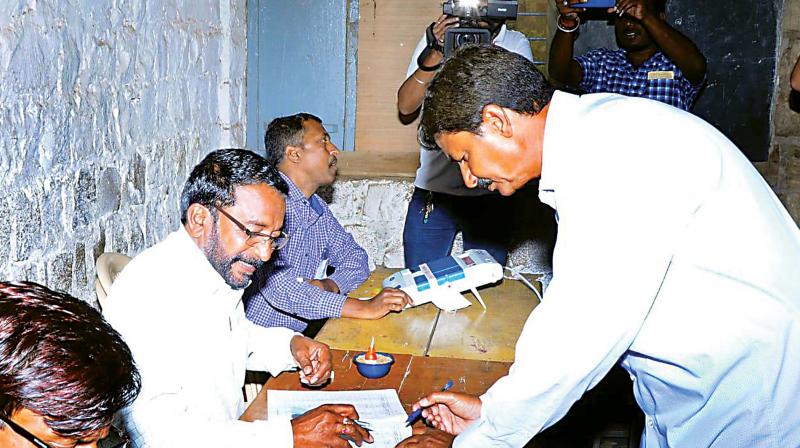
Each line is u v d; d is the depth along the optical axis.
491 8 3.07
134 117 2.94
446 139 1.55
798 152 3.80
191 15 3.40
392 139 4.24
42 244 2.38
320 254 2.86
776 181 3.90
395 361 2.10
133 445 1.62
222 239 1.76
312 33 4.11
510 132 1.50
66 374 0.87
